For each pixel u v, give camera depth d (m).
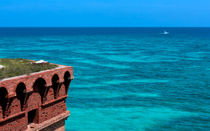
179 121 52.38
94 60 134.00
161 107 60.84
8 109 14.21
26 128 15.54
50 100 16.84
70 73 17.81
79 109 57.69
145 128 48.59
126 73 102.94
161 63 129.12
